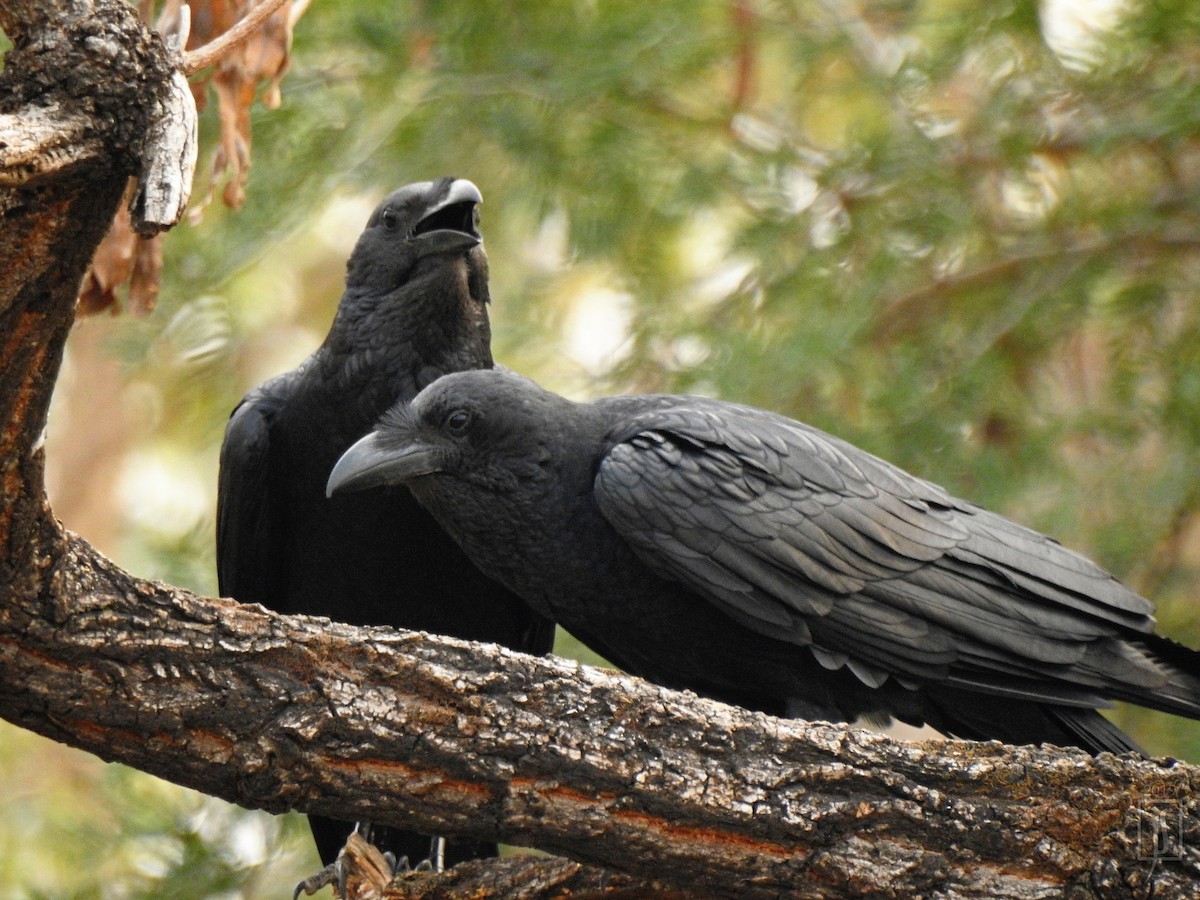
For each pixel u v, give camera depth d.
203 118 12.85
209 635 6.38
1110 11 13.86
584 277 15.68
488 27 13.95
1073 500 12.98
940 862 6.70
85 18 5.30
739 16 14.14
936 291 14.13
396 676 6.53
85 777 16.45
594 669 6.82
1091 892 6.69
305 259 19.45
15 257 5.33
